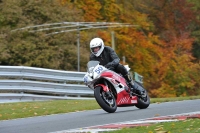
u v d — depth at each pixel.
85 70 86.94
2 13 87.25
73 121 33.59
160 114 34.81
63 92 62.81
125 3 108.94
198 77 104.94
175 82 101.81
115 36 97.44
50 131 29.33
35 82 60.75
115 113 37.06
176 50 108.19
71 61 86.69
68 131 28.17
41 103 51.28
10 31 84.44
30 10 88.50
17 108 46.19
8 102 55.97
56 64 83.31
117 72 38.47
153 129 26.67
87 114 38.69
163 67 101.06
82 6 100.00
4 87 58.59
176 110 36.88
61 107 46.00
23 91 60.19
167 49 106.94
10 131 30.28
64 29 89.81
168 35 118.38
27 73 60.62
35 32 85.38
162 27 121.88
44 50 84.19
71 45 87.88
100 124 31.17
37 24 88.06
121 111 39.03
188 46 108.69
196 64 105.81
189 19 124.06
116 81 37.31
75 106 46.91
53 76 62.50
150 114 35.09
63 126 31.22
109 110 36.59
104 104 36.19
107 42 94.25
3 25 86.75
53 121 34.53
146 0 120.94
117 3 107.88
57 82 67.25
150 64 101.19
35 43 84.44
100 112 39.81
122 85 37.66
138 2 117.94
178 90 101.56
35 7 88.44
